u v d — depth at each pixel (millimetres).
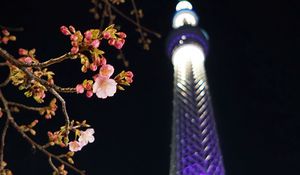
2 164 5133
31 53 5586
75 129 5582
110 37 5156
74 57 5035
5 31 5336
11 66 5238
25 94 5473
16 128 4914
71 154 5469
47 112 5352
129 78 5285
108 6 5695
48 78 5613
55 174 5359
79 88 5074
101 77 4988
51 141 5465
